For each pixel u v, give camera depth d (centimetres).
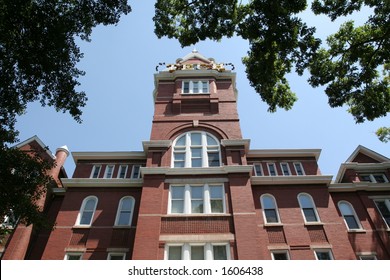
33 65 1329
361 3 1652
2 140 1210
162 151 1947
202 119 2162
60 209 1839
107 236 1722
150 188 1728
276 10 1446
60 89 1406
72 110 1447
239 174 1775
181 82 2453
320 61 1759
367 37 1733
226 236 1509
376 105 1761
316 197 1878
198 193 1728
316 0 1678
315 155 2155
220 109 2239
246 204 1631
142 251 1458
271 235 1706
